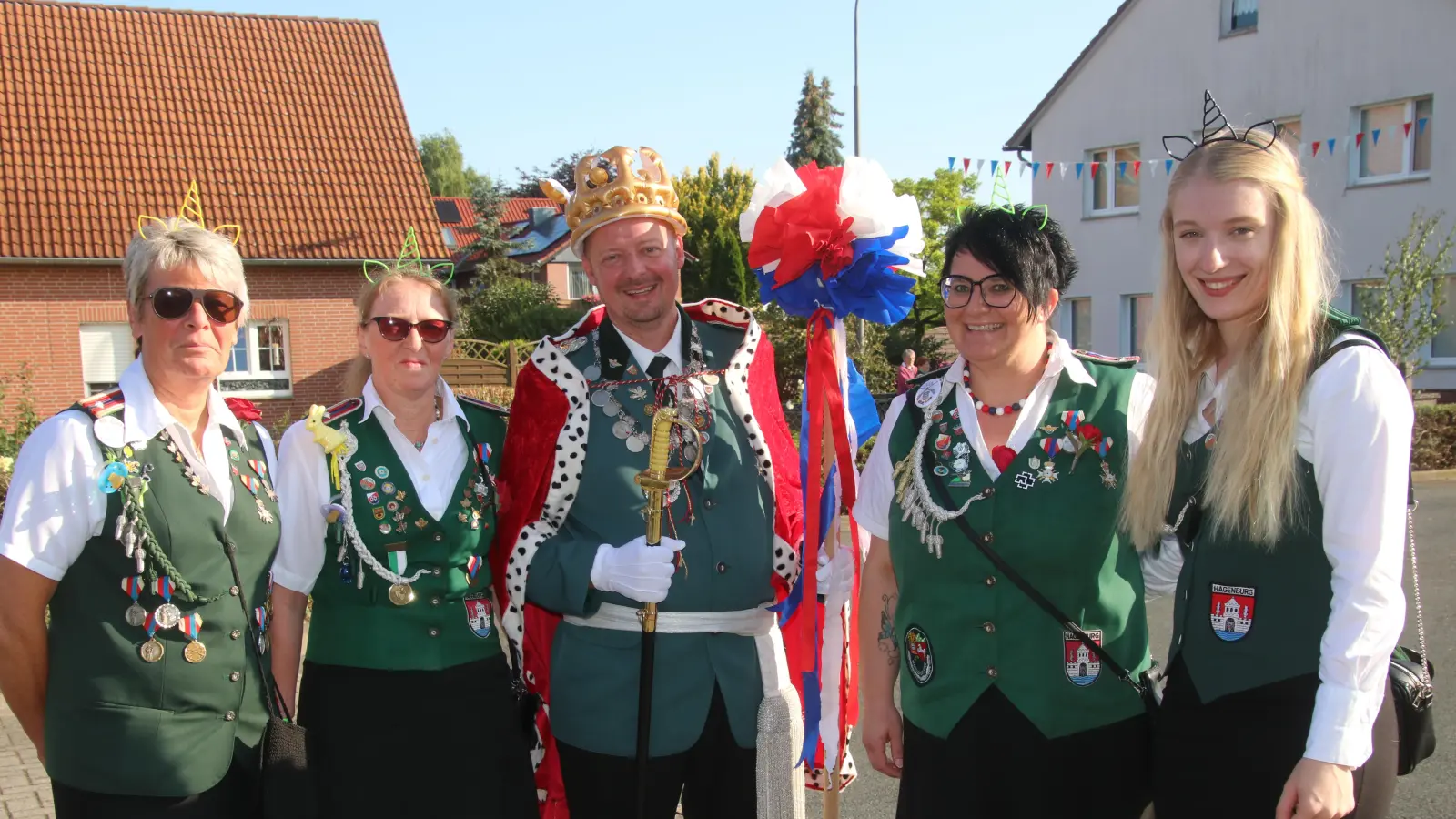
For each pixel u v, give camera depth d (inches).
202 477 90.7
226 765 90.1
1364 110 638.5
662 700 108.8
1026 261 89.6
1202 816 82.8
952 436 94.8
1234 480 79.6
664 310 113.7
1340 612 73.9
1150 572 98.2
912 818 95.3
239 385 637.9
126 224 612.1
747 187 975.6
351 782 98.9
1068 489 90.0
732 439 115.2
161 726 86.7
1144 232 719.7
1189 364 87.0
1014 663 90.3
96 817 86.4
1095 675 90.1
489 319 1049.5
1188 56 700.7
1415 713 81.8
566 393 111.9
